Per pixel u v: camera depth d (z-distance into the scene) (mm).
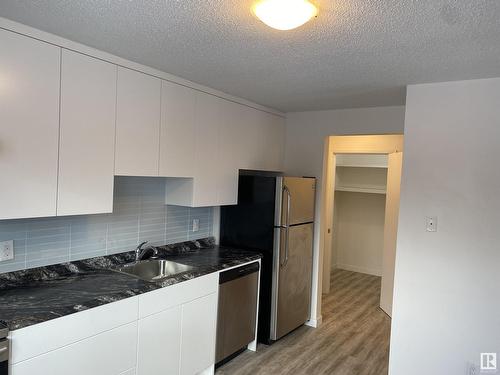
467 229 2576
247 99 3562
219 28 1882
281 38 1972
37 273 2420
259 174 4293
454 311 2621
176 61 2451
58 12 1768
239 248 3754
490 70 2344
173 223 3461
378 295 5418
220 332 3037
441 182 2660
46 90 2033
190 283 2697
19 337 1737
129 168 2523
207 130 3164
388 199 4688
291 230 3680
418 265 2736
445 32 1800
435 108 2684
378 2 1525
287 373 3117
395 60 2240
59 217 2543
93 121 2277
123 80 2441
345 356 3459
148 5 1660
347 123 3846
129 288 2301
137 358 2322
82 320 1999
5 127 1876
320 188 4066
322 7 1586
